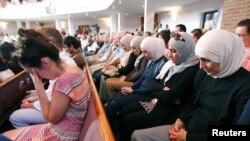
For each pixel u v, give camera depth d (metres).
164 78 1.66
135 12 11.43
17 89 2.09
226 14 3.24
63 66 1.02
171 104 1.42
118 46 3.97
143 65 2.28
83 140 0.98
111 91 2.45
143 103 1.68
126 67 2.71
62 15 12.91
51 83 1.35
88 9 11.05
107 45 5.24
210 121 1.03
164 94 1.37
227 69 0.96
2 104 1.78
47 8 13.02
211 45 0.96
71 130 1.03
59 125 1.02
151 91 1.73
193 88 1.32
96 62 4.32
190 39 1.39
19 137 1.13
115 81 2.48
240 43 0.97
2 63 2.23
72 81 0.96
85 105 1.06
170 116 1.42
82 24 16.33
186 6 8.21
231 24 3.13
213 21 6.35
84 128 1.04
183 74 1.37
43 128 1.13
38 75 0.97
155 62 1.96
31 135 1.13
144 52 1.98
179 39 1.39
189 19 8.03
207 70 1.03
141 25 14.60
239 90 0.91
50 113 0.96
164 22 10.98
